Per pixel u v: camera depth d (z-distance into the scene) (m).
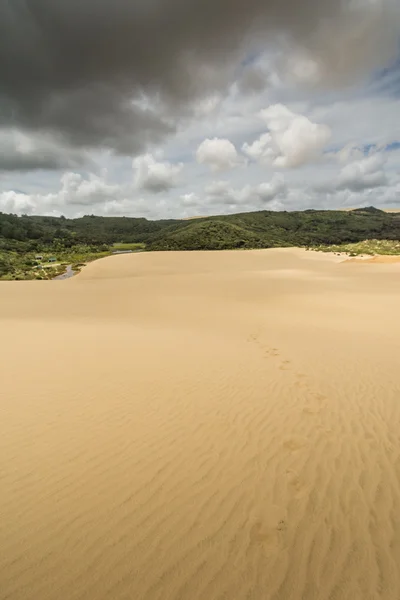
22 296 25.92
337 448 4.80
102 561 2.86
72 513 3.38
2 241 115.31
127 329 13.25
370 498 3.74
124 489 3.79
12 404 5.88
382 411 6.08
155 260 64.50
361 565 2.89
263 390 7.02
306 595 2.63
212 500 3.66
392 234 159.00
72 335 11.77
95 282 36.31
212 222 145.75
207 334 12.61
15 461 4.21
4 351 9.32
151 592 2.62
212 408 6.07
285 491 3.85
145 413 5.75
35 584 2.63
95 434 4.97
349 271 41.56
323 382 7.55
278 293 25.02
